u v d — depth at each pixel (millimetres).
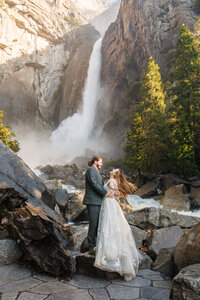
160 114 24266
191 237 3844
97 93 61062
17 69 60375
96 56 65125
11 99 56688
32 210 4363
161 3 45125
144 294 3291
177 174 19625
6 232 4836
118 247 3756
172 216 6461
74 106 64625
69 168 27922
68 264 3820
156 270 4137
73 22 79562
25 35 61750
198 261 3555
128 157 22609
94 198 4070
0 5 54812
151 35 44812
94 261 3879
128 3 53312
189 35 22641
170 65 37656
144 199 16688
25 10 60688
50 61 67062
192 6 40062
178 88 22312
